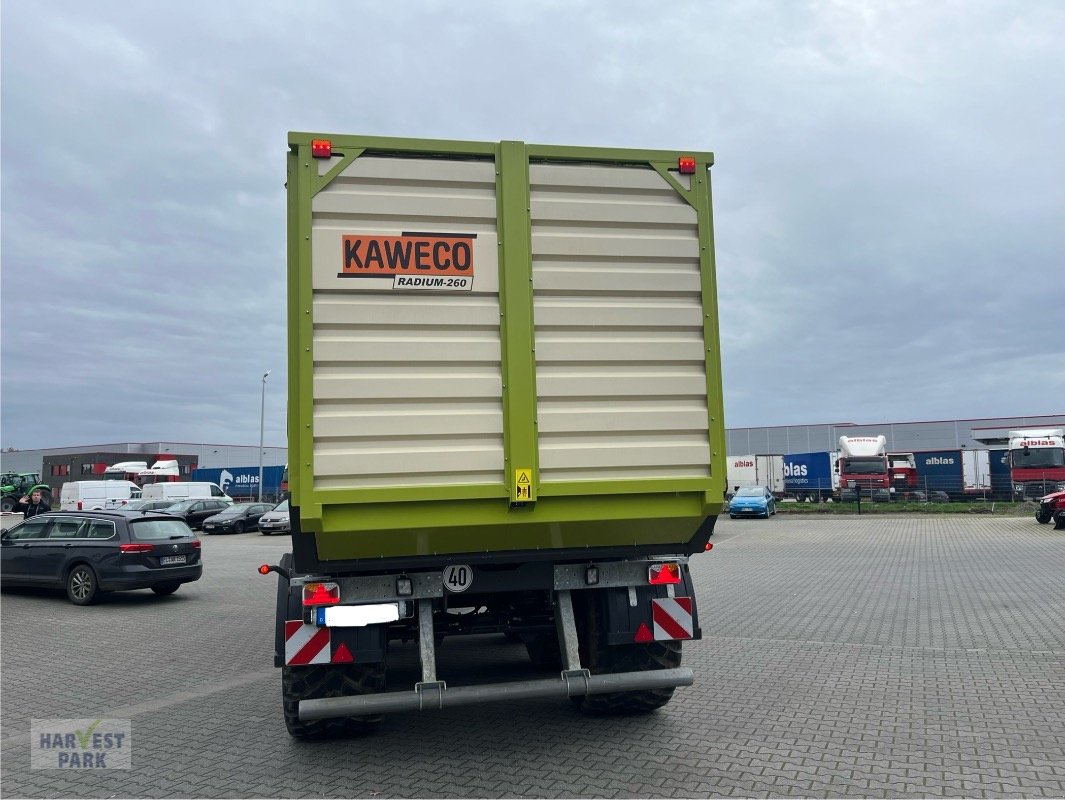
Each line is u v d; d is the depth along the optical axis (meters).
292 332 4.68
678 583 5.54
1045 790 4.45
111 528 13.52
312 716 4.72
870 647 8.31
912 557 17.31
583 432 4.99
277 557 22.67
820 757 5.03
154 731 6.00
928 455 40.94
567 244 5.06
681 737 5.47
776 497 45.50
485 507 4.87
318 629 5.09
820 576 14.52
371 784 4.74
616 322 5.09
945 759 4.96
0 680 7.85
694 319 5.21
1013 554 17.16
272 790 4.69
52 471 73.25
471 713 6.21
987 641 8.48
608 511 5.05
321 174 4.77
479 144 5.00
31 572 13.82
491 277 4.96
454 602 5.61
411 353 4.80
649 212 5.20
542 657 7.63
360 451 4.70
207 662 8.64
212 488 44.62
